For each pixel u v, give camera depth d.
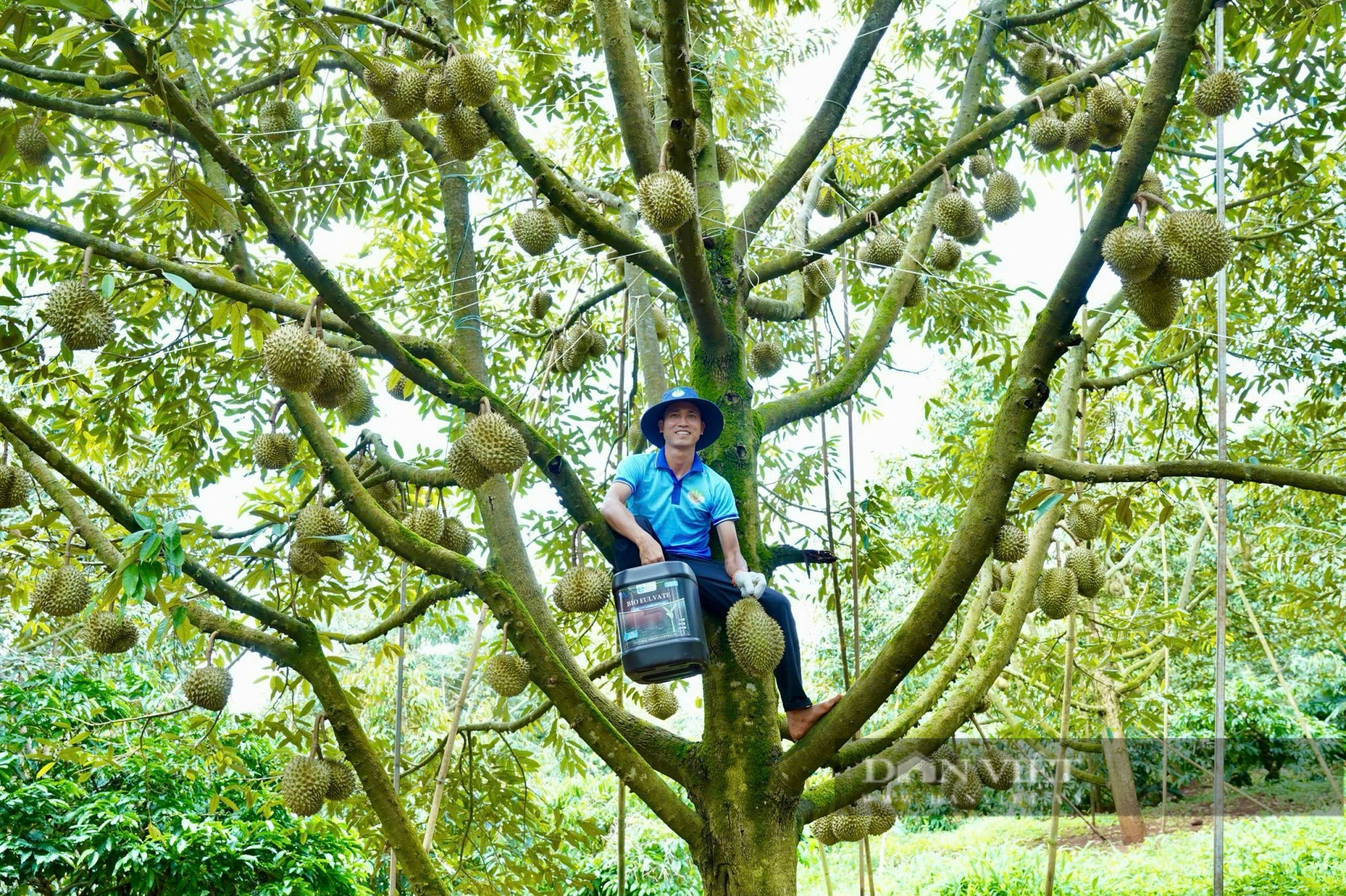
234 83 5.66
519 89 6.47
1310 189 6.40
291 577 4.35
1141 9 6.63
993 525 3.33
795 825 3.54
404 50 4.71
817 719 3.64
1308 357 7.03
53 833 6.59
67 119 4.35
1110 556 8.98
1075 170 4.54
